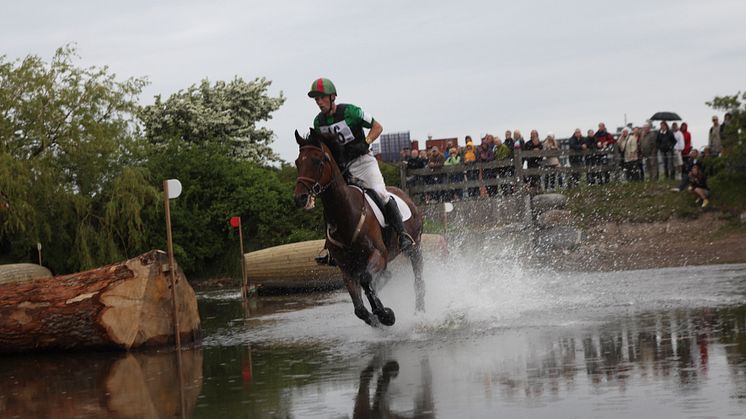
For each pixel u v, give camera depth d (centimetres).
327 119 964
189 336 1052
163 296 1033
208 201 2762
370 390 629
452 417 521
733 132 2278
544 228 2217
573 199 2323
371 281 902
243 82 3638
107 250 2439
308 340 967
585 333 832
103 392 712
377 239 933
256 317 1340
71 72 2473
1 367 941
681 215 2209
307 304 1520
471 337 864
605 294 1202
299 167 877
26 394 733
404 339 894
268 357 855
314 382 684
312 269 1842
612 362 661
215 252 2698
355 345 884
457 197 2439
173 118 3456
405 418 530
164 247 2634
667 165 2347
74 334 1010
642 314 953
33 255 2533
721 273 1448
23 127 2414
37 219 2362
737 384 548
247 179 2772
